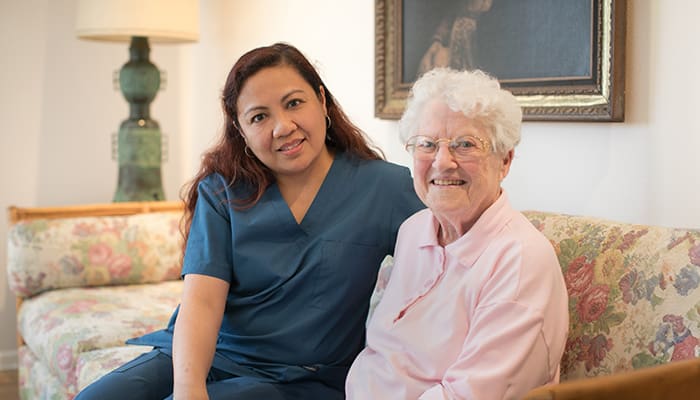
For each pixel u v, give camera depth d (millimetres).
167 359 1909
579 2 2045
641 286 1536
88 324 2709
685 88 1817
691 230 1529
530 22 2203
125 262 3307
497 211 1509
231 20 3896
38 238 3219
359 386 1628
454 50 2475
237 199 1899
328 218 1895
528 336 1365
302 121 1824
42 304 3064
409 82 2674
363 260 1880
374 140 2938
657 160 1893
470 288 1480
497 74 2326
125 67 3744
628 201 1975
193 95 4215
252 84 1813
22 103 3947
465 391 1360
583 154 2096
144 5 3488
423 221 1691
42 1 3947
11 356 3959
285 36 3475
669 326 1465
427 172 1544
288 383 1854
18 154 3959
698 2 1775
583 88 2037
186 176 4305
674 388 1097
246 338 1890
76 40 4031
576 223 1750
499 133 1486
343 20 3076
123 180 3775
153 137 3760
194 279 1850
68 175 4070
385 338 1620
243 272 1887
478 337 1406
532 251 1431
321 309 1864
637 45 1931
